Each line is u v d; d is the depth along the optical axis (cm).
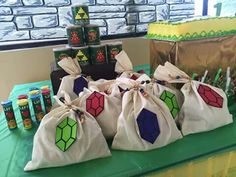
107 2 158
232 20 96
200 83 82
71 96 97
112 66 115
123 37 169
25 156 68
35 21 147
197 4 169
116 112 76
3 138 79
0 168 63
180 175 66
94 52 111
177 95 83
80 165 63
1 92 149
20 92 122
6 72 145
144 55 173
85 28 113
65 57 107
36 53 147
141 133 68
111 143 72
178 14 181
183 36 88
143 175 60
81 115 70
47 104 90
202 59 96
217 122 76
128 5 164
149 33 106
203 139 72
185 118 78
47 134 64
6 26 143
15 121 85
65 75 107
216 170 72
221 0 133
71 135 64
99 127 69
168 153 66
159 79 87
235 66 104
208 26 92
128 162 63
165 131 70
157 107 73
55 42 152
